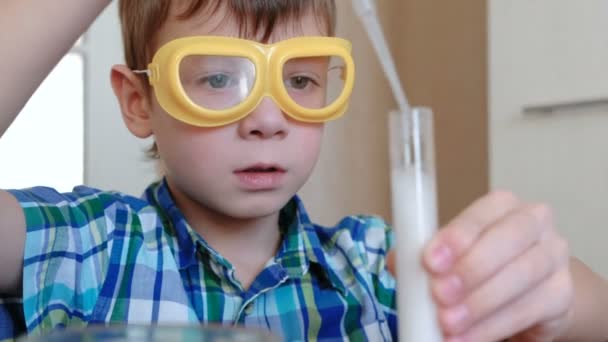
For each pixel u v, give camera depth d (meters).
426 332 0.47
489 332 0.50
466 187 1.37
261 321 0.68
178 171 0.66
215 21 0.65
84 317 0.63
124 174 1.18
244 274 0.70
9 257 0.60
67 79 1.15
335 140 1.41
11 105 0.55
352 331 0.70
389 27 1.49
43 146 1.14
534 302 0.52
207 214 0.69
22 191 0.63
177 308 0.66
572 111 1.01
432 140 0.48
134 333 0.38
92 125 1.16
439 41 1.42
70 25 0.57
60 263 0.63
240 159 0.64
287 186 0.65
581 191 1.01
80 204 0.66
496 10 1.08
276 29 0.65
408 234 0.48
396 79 0.49
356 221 0.78
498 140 1.08
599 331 0.62
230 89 0.63
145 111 0.69
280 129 0.64
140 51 0.69
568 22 1.01
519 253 0.50
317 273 0.71
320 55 0.65
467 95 1.37
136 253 0.67
